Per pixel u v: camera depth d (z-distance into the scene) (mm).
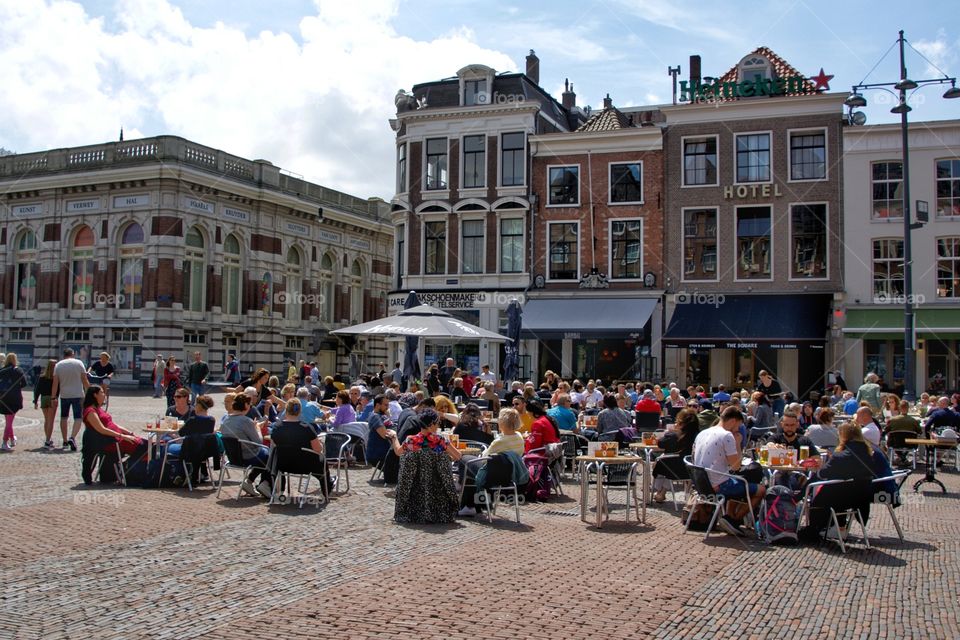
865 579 8375
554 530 10742
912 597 7699
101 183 43031
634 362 32750
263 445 12266
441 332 20109
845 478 9922
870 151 30453
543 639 6270
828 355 30328
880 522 11742
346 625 6492
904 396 23219
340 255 54469
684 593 7699
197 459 12922
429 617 6742
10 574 7734
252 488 12617
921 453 17359
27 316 45562
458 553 9148
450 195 35750
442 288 35562
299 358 50594
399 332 19906
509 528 10805
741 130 32031
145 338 42000
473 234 35625
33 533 9461
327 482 12227
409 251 36344
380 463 14133
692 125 32656
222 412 28391
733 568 8758
